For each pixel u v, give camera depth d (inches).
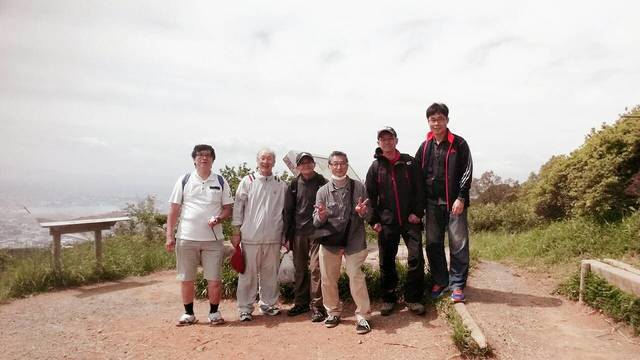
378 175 183.5
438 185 184.7
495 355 140.6
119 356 155.3
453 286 181.3
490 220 516.1
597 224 271.3
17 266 278.2
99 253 292.2
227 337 171.8
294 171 252.8
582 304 186.1
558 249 263.3
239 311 193.2
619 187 269.3
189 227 184.9
